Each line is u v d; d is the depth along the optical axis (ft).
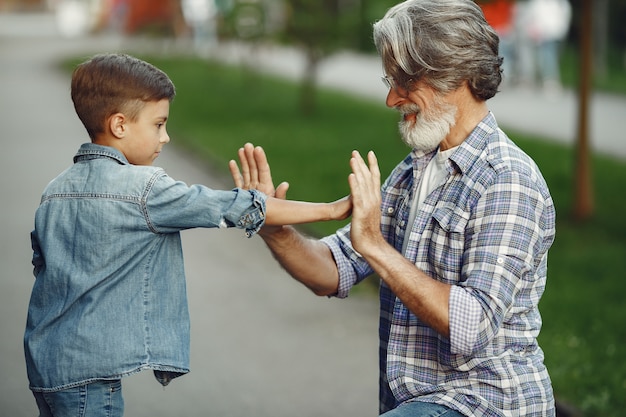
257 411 15.89
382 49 8.98
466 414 8.68
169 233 9.14
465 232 8.84
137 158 9.36
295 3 53.42
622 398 15.61
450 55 8.71
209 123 52.54
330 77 77.51
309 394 16.62
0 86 76.33
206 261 25.72
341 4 54.39
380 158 40.32
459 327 8.30
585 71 29.66
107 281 8.89
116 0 119.55
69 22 146.72
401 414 8.63
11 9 204.33
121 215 8.87
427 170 9.57
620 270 24.11
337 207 9.21
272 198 9.26
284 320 20.74
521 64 63.16
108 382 8.94
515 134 44.91
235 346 19.03
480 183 8.81
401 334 9.17
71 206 9.02
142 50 94.32
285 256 9.96
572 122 49.01
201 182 36.37
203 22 90.07
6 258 25.98
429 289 8.45
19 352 18.66
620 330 19.30
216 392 16.70
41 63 95.71
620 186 34.37
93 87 9.08
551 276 23.77
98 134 9.24
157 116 9.29
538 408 8.86
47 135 50.96
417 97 9.02
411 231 9.20
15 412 15.88
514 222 8.59
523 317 8.95
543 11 60.70
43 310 9.07
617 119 49.75
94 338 8.78
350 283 10.36
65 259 8.98
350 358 18.43
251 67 78.43
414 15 8.79
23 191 35.73
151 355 8.88
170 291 9.14
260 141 45.47
